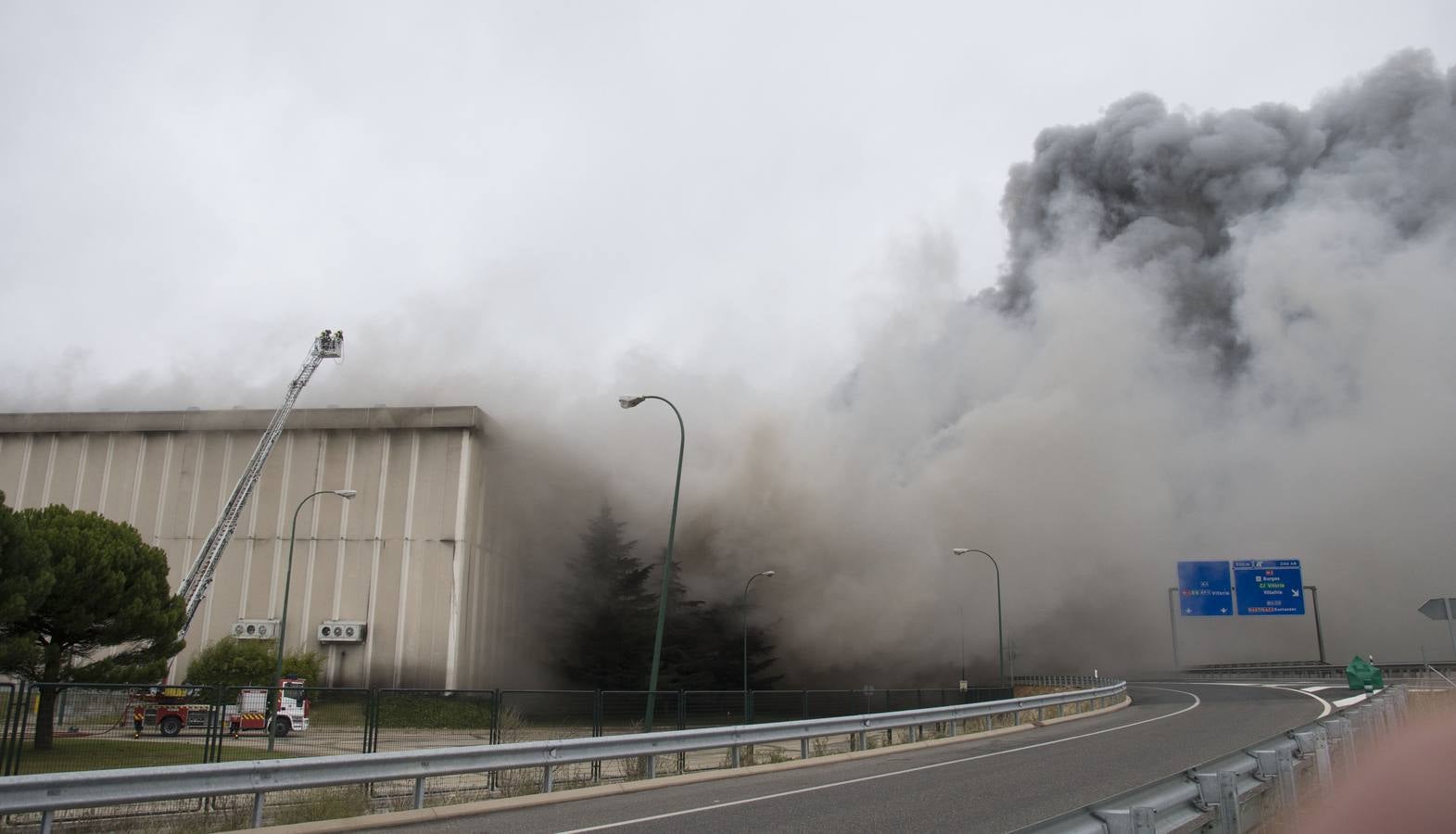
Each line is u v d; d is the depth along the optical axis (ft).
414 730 70.44
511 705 70.95
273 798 50.06
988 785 50.08
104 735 50.29
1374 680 129.18
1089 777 52.21
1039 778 52.31
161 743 53.01
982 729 92.94
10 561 94.79
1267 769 28.53
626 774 60.18
